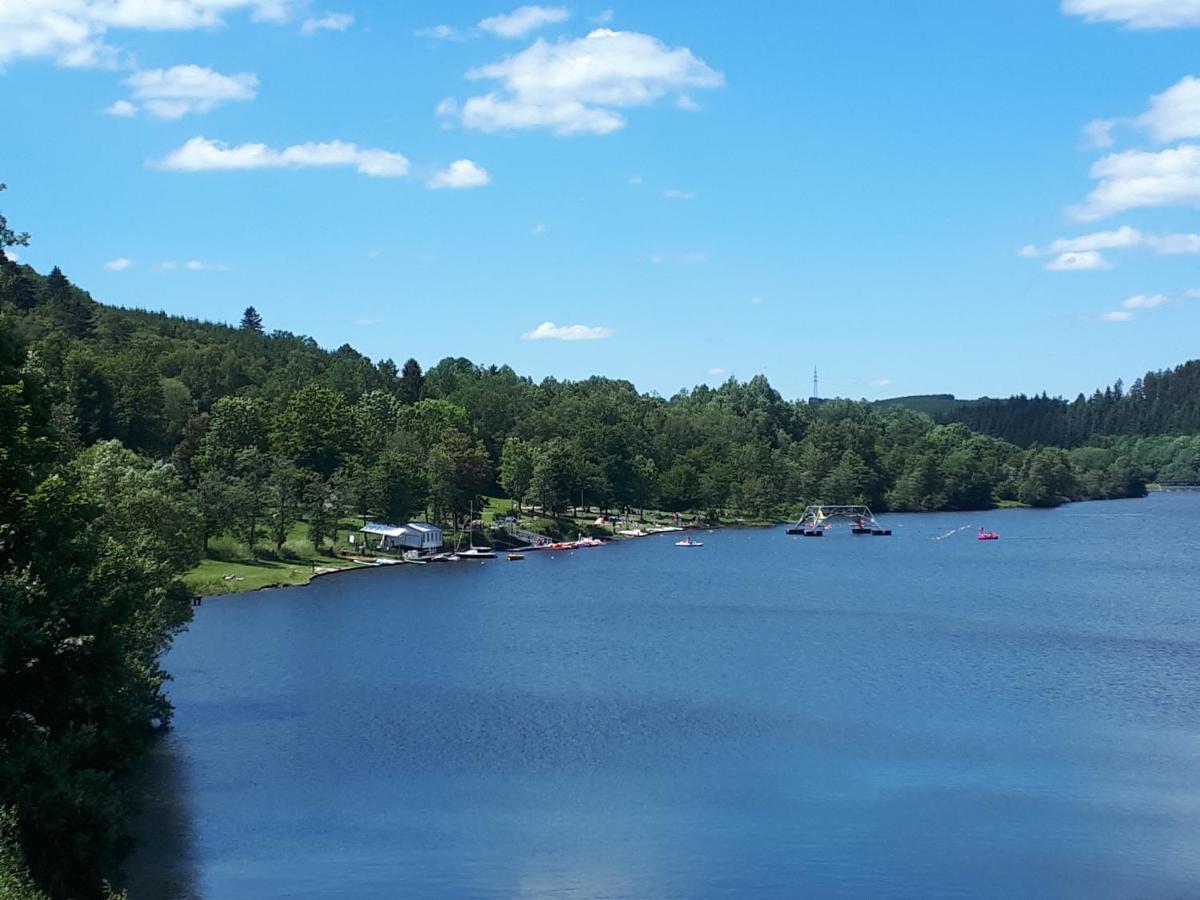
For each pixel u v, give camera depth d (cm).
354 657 10619
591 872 5419
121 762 5284
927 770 7056
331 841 5794
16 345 5169
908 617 13512
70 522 5031
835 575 18300
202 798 6438
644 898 5119
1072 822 6125
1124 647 11438
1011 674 10000
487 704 8719
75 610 4700
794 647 11356
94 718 4969
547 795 6550
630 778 6875
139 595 5550
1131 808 6350
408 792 6575
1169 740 7781
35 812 4097
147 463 11125
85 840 4266
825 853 5672
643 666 10288
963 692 9244
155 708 7238
